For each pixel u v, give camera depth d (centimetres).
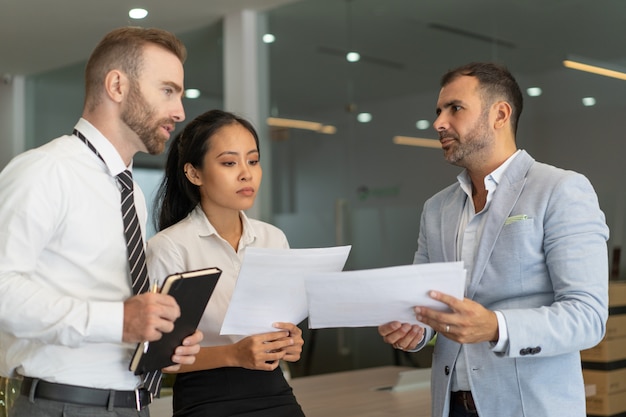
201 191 243
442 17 536
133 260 198
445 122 226
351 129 582
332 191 593
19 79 862
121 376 194
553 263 203
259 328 215
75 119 806
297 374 598
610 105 445
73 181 189
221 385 224
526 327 191
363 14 583
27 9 615
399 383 371
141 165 693
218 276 189
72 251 189
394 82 558
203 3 612
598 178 448
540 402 204
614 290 437
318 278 188
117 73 195
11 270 176
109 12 627
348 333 566
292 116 624
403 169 544
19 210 179
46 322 173
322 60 605
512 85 226
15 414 190
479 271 214
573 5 468
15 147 861
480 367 211
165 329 176
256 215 639
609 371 435
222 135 236
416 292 188
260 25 646
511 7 498
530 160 220
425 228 243
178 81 202
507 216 212
